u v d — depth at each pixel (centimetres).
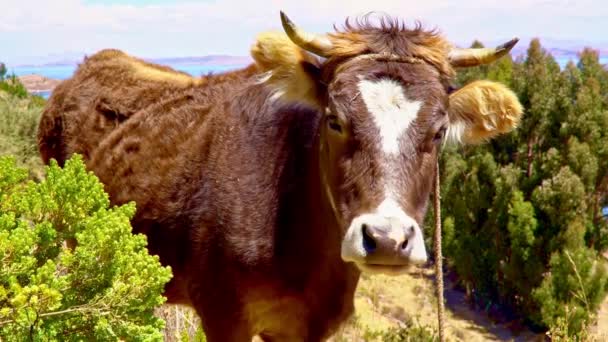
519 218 1590
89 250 282
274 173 425
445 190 1877
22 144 1145
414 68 352
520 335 1603
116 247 286
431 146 342
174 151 475
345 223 336
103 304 282
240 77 490
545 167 1683
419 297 1598
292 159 421
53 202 294
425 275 1834
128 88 547
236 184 432
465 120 401
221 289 436
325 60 383
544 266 1576
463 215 1814
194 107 490
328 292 428
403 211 317
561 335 630
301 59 386
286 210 417
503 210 1697
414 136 333
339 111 343
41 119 627
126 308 288
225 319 439
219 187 437
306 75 389
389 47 359
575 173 1634
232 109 463
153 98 524
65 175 299
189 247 454
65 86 608
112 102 546
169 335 604
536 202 1603
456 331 1500
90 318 284
